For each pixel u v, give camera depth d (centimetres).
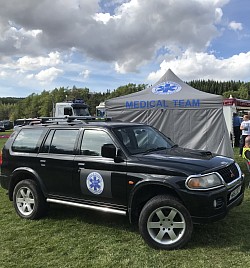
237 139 1714
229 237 466
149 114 1034
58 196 539
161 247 431
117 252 430
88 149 512
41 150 564
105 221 553
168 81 1087
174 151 514
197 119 997
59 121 588
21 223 557
